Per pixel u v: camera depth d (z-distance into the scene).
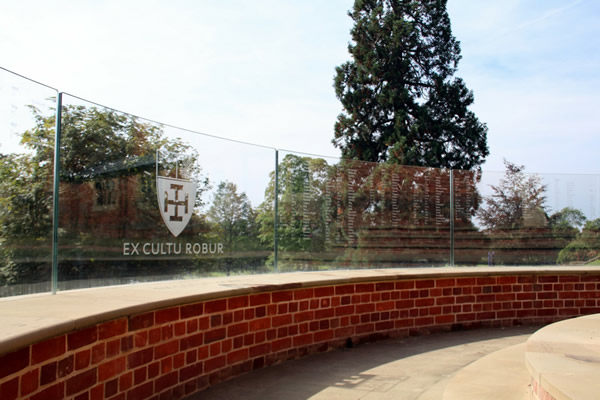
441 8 23.64
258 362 6.32
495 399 4.46
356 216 9.27
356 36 23.61
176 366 5.07
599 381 3.51
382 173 9.66
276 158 8.22
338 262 8.98
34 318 3.73
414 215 9.93
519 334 8.75
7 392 3.12
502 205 10.76
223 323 5.79
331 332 7.45
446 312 8.89
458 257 10.30
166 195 6.47
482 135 23.19
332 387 5.62
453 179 10.40
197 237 6.91
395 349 7.55
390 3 23.95
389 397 5.29
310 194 8.69
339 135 23.36
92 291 5.38
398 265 9.68
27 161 4.87
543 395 3.78
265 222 7.98
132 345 4.47
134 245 6.04
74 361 3.76
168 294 5.18
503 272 9.34
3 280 4.67
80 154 5.43
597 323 5.98
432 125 22.44
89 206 5.52
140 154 6.15
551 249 10.91
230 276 7.39
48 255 5.08
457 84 23.44
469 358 7.03
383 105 22.50
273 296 6.58
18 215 4.79
